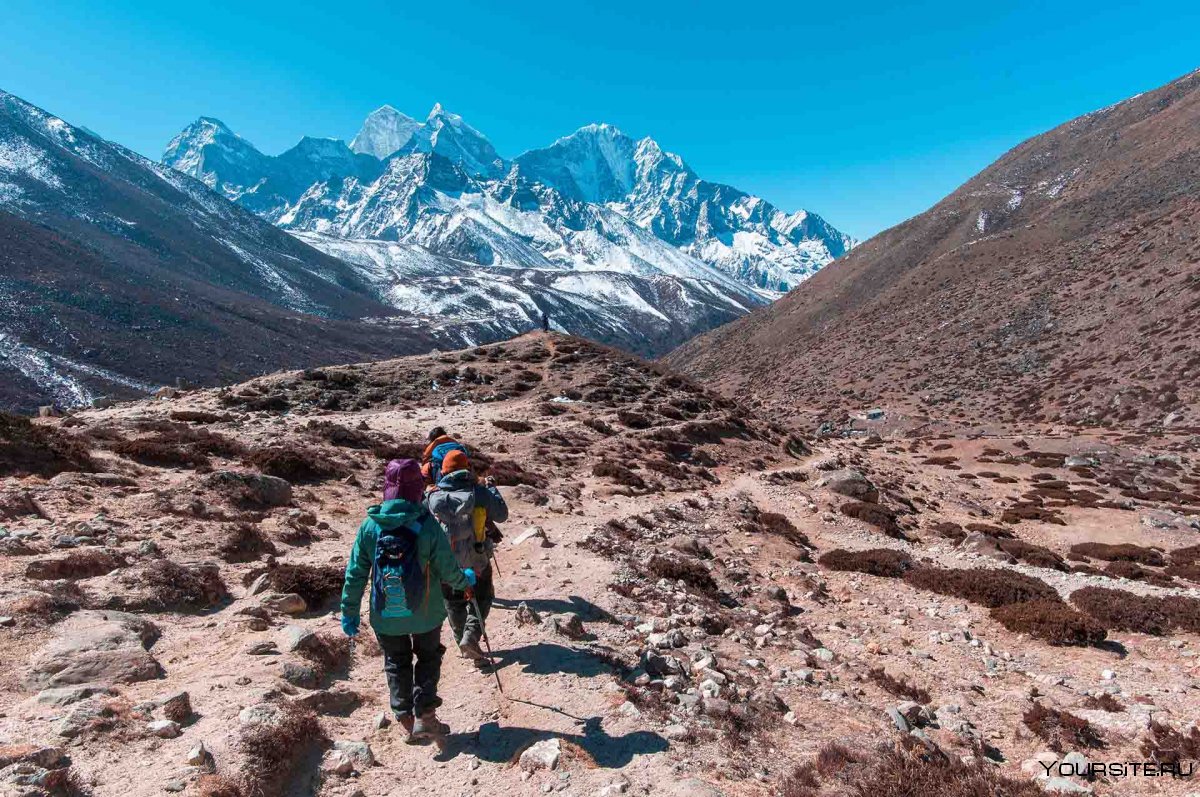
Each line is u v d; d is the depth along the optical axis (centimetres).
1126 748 725
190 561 924
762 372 14812
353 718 586
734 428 4219
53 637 617
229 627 721
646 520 1759
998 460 5331
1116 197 15212
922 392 9525
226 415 2553
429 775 506
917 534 2627
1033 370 8781
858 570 1659
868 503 2772
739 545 1747
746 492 2770
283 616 796
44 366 17238
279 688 587
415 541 521
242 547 1033
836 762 571
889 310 14738
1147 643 1205
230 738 479
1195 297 7906
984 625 1270
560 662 714
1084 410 7162
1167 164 15288
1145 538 2997
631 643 834
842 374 11769
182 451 1570
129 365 19225
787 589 1416
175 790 411
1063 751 710
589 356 5353
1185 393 6488
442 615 540
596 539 1408
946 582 1514
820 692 787
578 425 3284
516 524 1559
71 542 900
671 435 3531
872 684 864
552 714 603
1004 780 579
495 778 501
